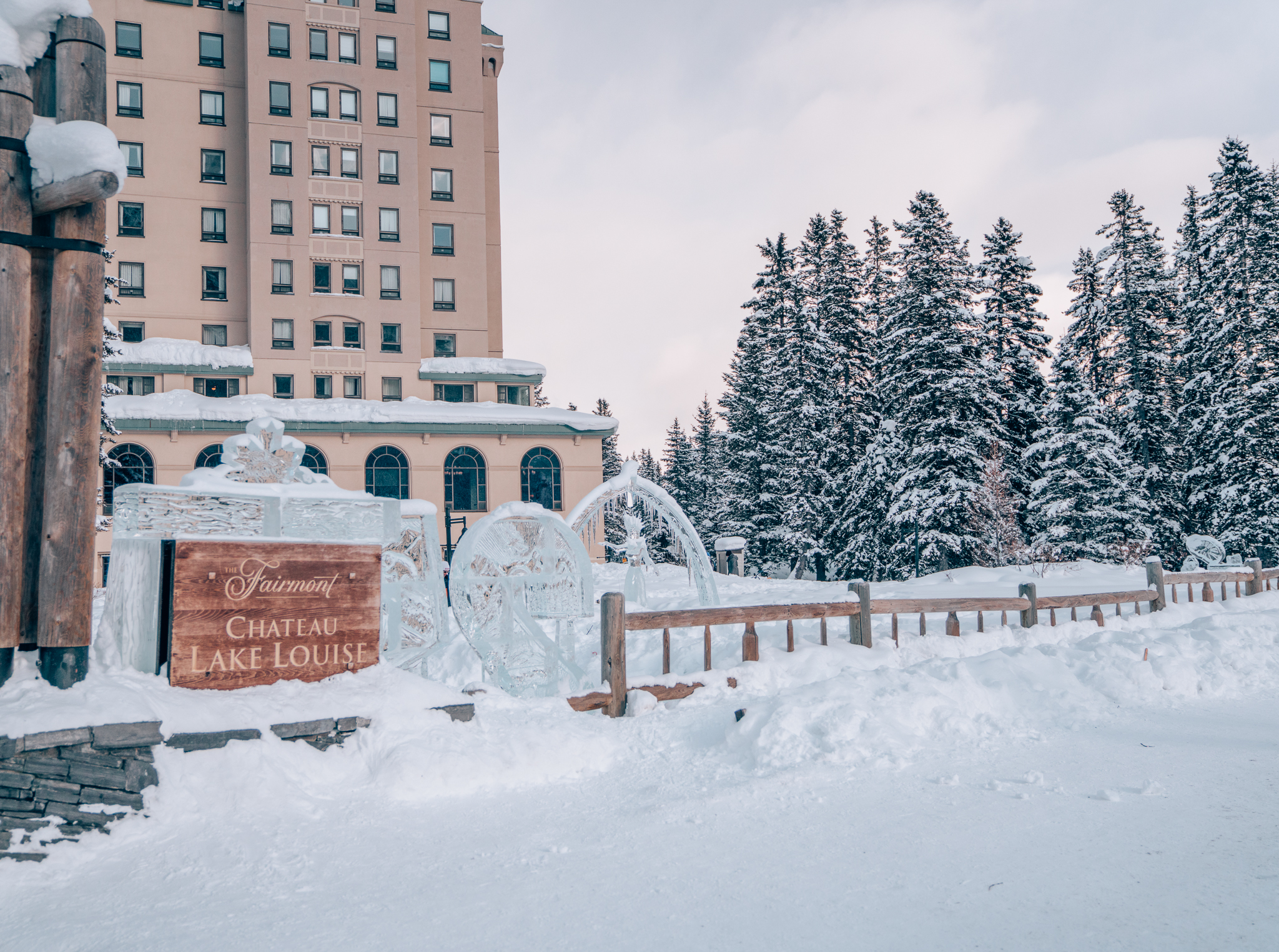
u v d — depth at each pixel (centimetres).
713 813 530
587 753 632
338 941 362
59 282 523
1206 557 2795
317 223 4222
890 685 754
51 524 509
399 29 4397
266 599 607
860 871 431
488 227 4806
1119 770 614
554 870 441
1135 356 4175
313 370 4134
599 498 1471
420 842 481
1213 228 4075
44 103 550
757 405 4909
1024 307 4256
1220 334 3841
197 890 415
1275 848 454
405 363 4278
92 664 559
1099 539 3316
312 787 543
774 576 4447
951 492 3381
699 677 805
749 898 402
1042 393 4141
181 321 4100
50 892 414
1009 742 698
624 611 763
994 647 1055
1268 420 3619
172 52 4162
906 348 3812
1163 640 988
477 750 592
